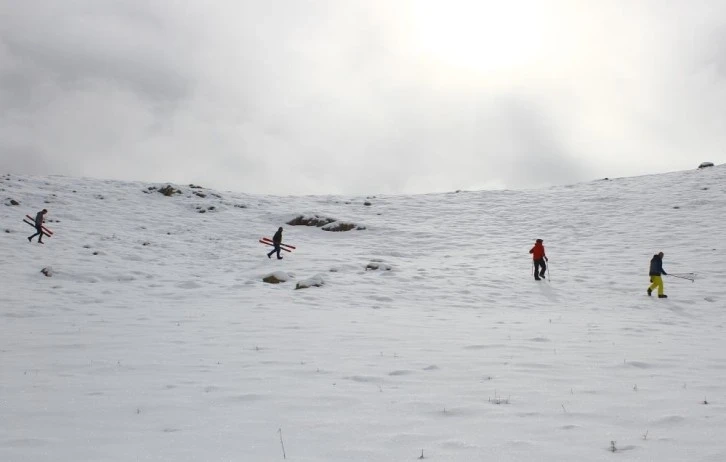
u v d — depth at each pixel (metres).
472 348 8.94
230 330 10.79
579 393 6.00
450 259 23.61
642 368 7.41
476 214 33.25
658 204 31.56
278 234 23.45
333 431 4.77
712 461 3.91
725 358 8.18
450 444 4.39
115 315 12.80
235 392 6.18
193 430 4.85
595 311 14.75
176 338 9.90
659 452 4.11
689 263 20.94
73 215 28.97
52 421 5.17
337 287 17.77
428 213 34.09
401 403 5.64
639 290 17.73
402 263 22.70
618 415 5.12
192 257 23.41
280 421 5.08
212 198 36.19
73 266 19.53
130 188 36.56
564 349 8.89
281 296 16.23
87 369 7.48
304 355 8.34
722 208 29.20
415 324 11.77
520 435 4.59
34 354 8.53
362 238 28.70
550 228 29.06
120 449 4.36
